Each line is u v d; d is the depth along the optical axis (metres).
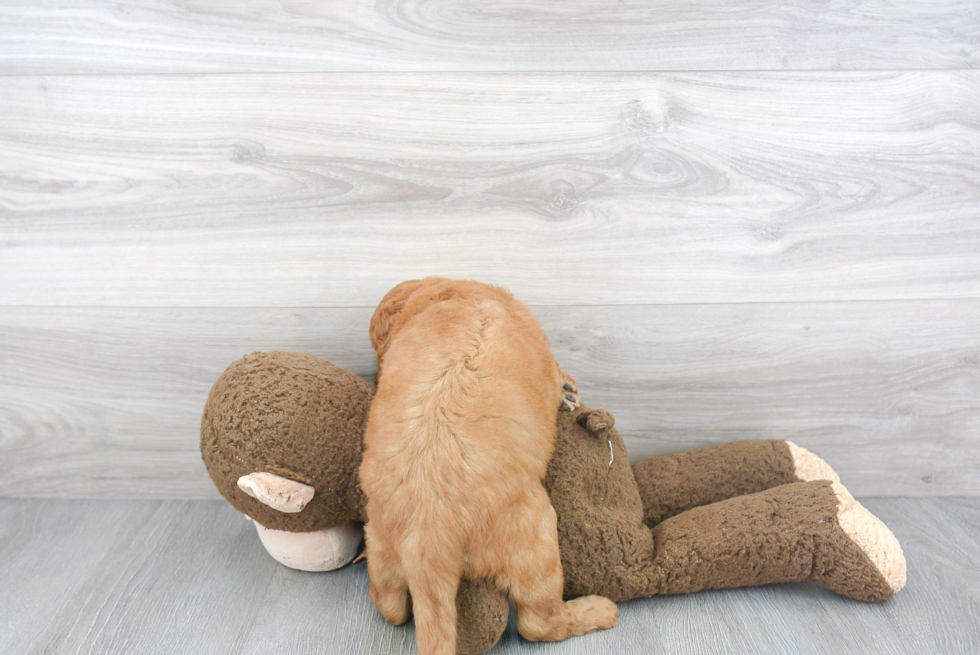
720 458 1.45
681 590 1.23
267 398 1.22
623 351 1.51
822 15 1.36
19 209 1.46
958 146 1.41
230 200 1.45
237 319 1.51
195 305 1.50
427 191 1.44
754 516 1.23
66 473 1.61
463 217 1.45
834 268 1.46
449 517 1.02
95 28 1.38
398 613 1.16
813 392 1.54
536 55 1.38
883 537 1.20
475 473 1.04
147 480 1.61
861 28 1.36
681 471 1.44
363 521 1.31
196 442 1.59
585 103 1.39
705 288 1.48
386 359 1.21
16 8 1.37
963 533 1.44
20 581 1.33
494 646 1.15
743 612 1.21
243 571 1.36
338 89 1.39
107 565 1.38
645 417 1.56
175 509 1.59
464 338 1.15
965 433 1.55
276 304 1.50
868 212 1.44
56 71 1.40
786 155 1.42
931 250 1.45
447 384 1.09
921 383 1.52
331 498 1.25
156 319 1.51
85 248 1.48
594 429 1.28
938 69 1.38
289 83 1.39
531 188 1.43
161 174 1.44
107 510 1.58
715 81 1.38
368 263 1.47
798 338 1.50
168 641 1.17
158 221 1.46
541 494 1.12
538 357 1.19
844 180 1.43
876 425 1.55
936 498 1.59
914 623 1.17
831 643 1.13
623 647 1.14
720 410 1.55
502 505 1.05
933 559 1.35
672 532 1.25
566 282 1.48
